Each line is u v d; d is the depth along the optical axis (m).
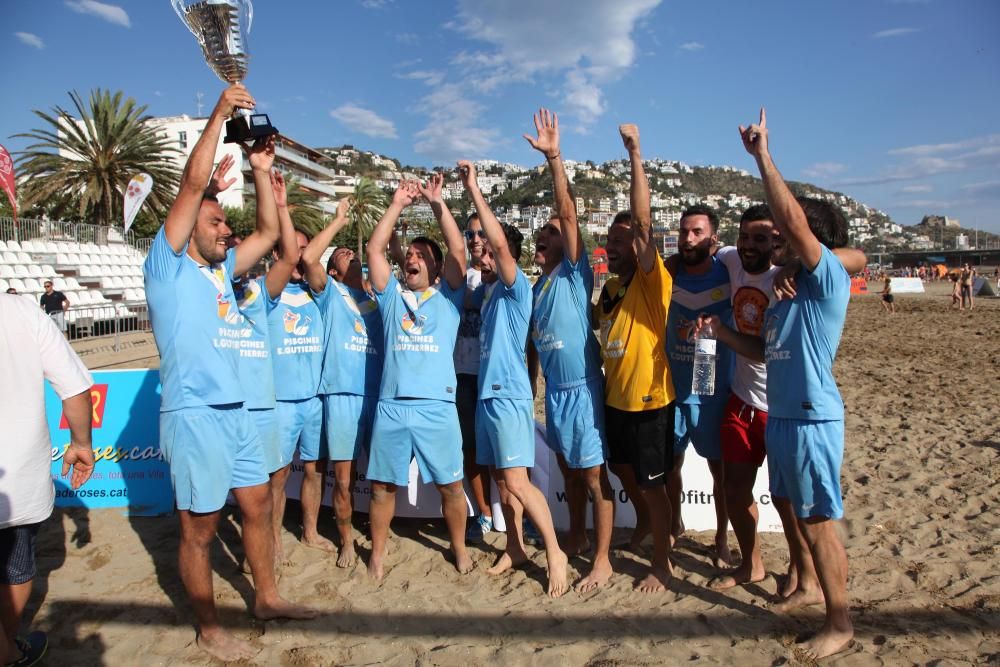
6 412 2.79
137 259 29.11
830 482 3.07
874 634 3.26
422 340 4.00
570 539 4.36
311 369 4.36
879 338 17.34
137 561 4.23
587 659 3.09
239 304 3.82
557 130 3.69
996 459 6.28
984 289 36.91
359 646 3.21
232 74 3.39
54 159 32.19
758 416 3.67
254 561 3.45
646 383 3.71
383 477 3.96
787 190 2.91
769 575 3.97
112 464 5.13
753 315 3.71
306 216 45.91
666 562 3.82
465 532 4.49
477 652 3.14
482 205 3.85
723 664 3.03
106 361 15.26
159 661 3.11
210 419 3.12
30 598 3.73
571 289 3.82
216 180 3.45
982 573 3.96
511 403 3.88
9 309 2.82
